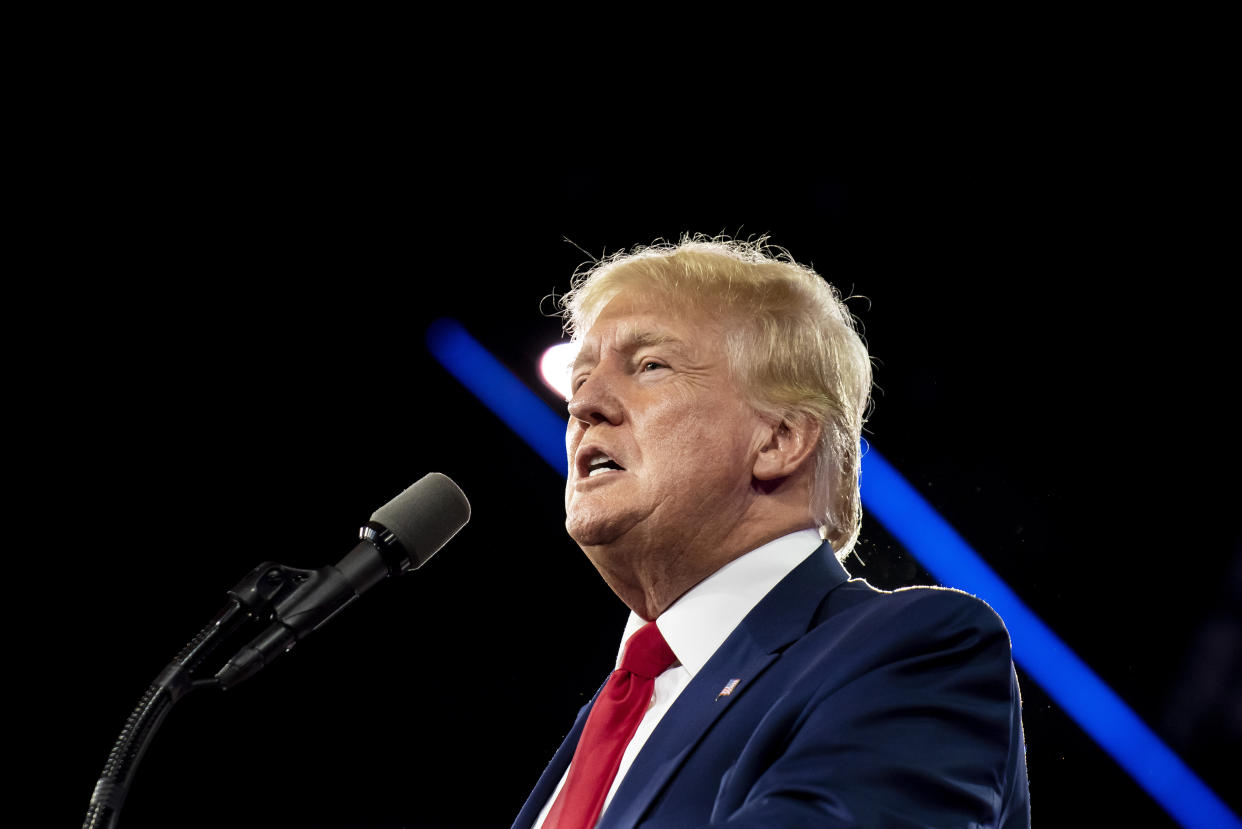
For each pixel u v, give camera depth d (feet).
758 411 19.42
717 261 20.74
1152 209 51.31
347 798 53.83
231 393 59.57
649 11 53.78
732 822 13.02
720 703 16.28
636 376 19.65
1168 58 49.11
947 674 15.06
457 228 59.31
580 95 56.39
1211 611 47.67
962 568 50.26
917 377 52.65
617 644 55.88
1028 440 51.31
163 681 14.80
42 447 57.36
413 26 55.31
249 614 15.71
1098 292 51.83
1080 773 47.06
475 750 54.70
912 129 53.21
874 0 51.13
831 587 18.19
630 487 18.80
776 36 53.01
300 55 56.24
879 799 13.37
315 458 59.57
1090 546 49.60
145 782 52.90
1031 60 50.78
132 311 59.00
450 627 56.44
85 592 56.44
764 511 19.15
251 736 54.39
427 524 17.40
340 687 55.36
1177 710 46.75
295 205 59.52
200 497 58.54
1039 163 52.19
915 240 53.62
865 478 51.83
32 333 57.88
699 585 18.76
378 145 58.59
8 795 52.90
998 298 52.85
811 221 54.49
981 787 14.06
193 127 57.67
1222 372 50.03
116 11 54.19
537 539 57.47
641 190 56.80
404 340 60.08
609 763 17.43
